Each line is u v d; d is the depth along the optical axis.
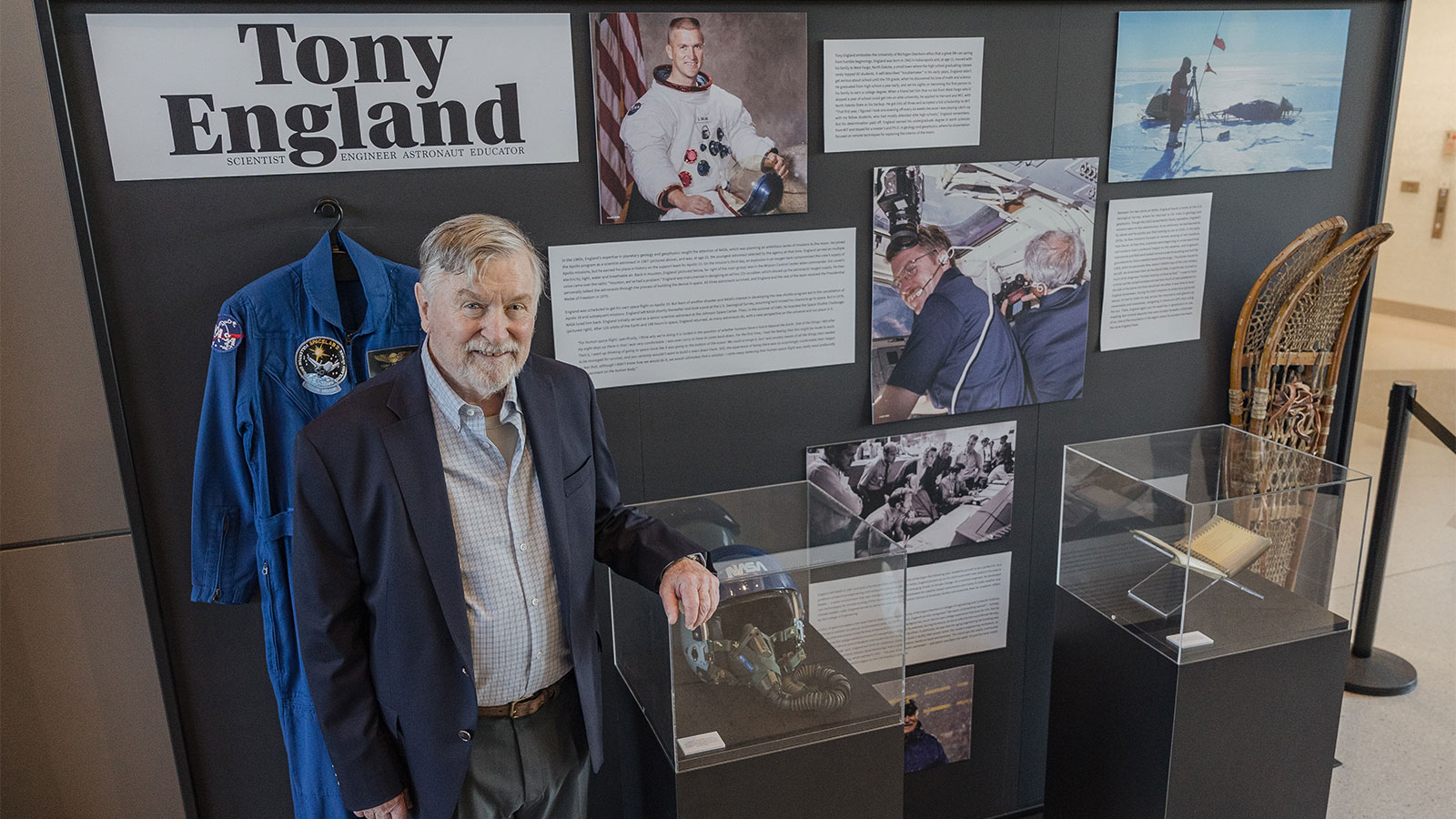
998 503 2.75
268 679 2.29
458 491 1.72
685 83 2.19
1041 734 3.00
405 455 1.66
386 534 1.68
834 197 2.38
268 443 2.03
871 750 2.00
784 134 2.29
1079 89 2.52
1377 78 2.80
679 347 2.36
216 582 2.08
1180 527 2.08
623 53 2.13
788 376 2.47
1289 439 2.91
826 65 2.28
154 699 2.25
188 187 1.98
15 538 2.08
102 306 1.99
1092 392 2.78
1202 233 2.76
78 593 2.14
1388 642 3.67
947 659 2.83
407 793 1.84
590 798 2.54
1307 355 2.85
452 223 1.60
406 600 1.69
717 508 2.16
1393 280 4.09
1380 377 4.35
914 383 2.56
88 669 2.20
